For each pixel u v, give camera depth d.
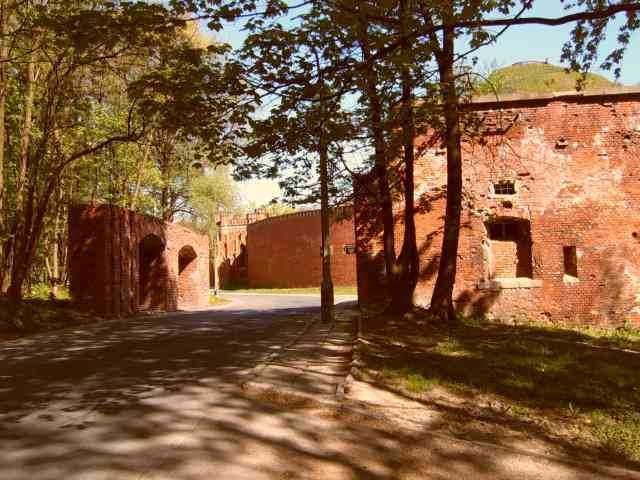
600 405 7.59
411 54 8.40
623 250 17.86
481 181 18.34
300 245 54.56
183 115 9.59
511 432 6.50
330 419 6.71
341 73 8.81
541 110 18.31
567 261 18.30
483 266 18.14
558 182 18.12
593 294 17.80
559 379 8.94
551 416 7.13
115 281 22.25
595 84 21.17
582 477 5.28
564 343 12.83
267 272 59.41
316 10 8.55
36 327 17.05
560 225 18.06
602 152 18.12
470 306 18.11
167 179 34.12
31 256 18.86
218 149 10.50
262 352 11.43
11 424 6.42
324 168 16.72
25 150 20.88
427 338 12.87
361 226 19.34
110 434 6.04
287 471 5.13
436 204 18.64
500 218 18.27
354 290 46.69
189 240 34.22
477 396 7.95
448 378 8.81
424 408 7.32
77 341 14.10
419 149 18.03
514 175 18.27
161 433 6.09
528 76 21.61
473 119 14.88
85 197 31.02
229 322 18.44
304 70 8.91
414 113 10.83
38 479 4.79
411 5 8.30
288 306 31.28
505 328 15.40
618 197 18.00
